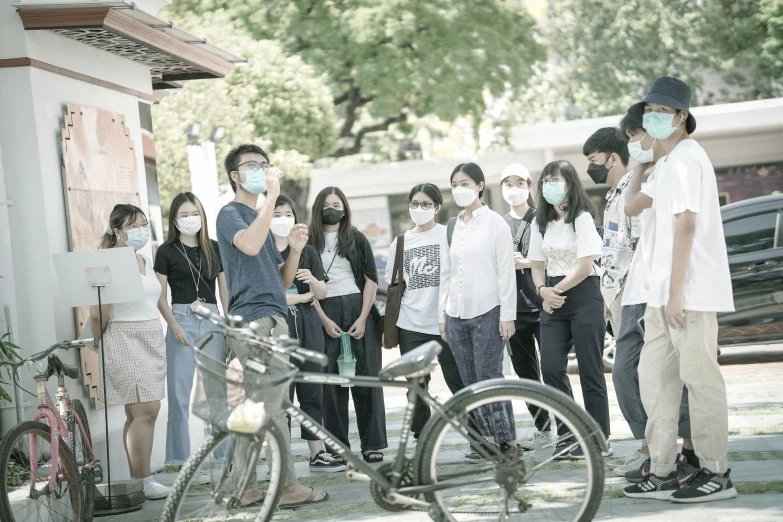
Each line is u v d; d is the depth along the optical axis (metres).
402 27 18.92
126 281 5.61
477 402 3.98
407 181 20.45
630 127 5.24
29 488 4.73
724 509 4.46
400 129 22.61
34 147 6.12
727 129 19.47
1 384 6.05
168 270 6.63
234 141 18.00
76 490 5.06
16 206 6.12
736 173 20.20
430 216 6.62
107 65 7.23
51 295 6.10
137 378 5.94
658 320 4.84
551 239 6.05
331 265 6.75
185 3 20.23
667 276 4.70
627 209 5.11
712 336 4.64
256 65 18.59
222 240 5.11
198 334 6.63
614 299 5.88
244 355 4.48
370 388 6.68
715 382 4.66
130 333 5.96
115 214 6.01
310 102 18.83
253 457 4.09
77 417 5.43
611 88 27.03
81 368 6.36
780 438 6.14
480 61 19.30
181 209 6.53
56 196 6.27
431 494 4.02
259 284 5.07
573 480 4.24
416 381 4.01
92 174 6.75
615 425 7.32
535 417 4.36
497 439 4.36
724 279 4.63
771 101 19.20
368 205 20.62
